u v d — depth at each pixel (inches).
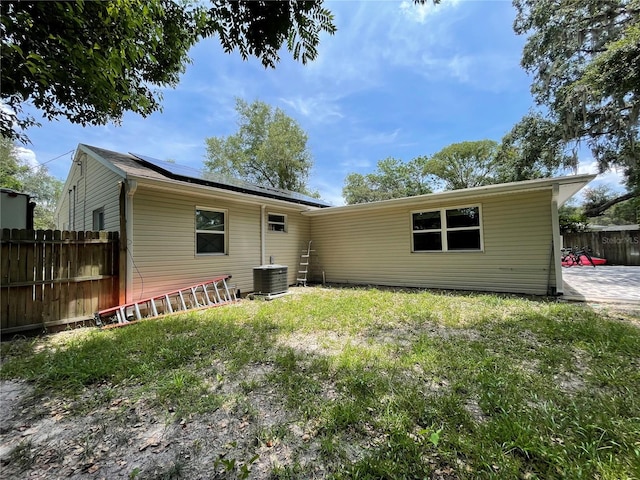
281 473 57.2
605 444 60.9
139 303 199.0
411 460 58.7
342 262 361.1
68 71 112.3
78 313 180.2
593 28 327.0
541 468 55.7
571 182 207.0
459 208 277.9
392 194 935.7
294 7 101.2
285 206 332.5
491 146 831.7
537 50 419.5
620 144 374.0
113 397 88.5
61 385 96.3
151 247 217.0
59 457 63.8
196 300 231.3
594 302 201.2
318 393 87.4
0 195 227.3
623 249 479.2
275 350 124.6
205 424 74.5
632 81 240.2
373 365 104.8
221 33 109.0
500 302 206.4
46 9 95.1
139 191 210.5
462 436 64.9
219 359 116.4
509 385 87.0
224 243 278.2
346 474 56.3
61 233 175.8
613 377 89.7
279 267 269.6
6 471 59.9
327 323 164.4
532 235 240.7
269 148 762.2
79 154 292.2
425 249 299.0
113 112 162.6
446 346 122.5
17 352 131.7
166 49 142.9
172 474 57.9
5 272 154.6
